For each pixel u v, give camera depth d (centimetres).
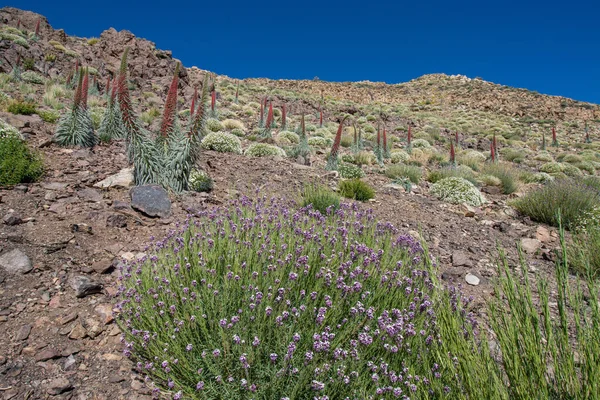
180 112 2312
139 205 532
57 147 862
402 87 9181
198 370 228
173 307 259
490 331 328
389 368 229
